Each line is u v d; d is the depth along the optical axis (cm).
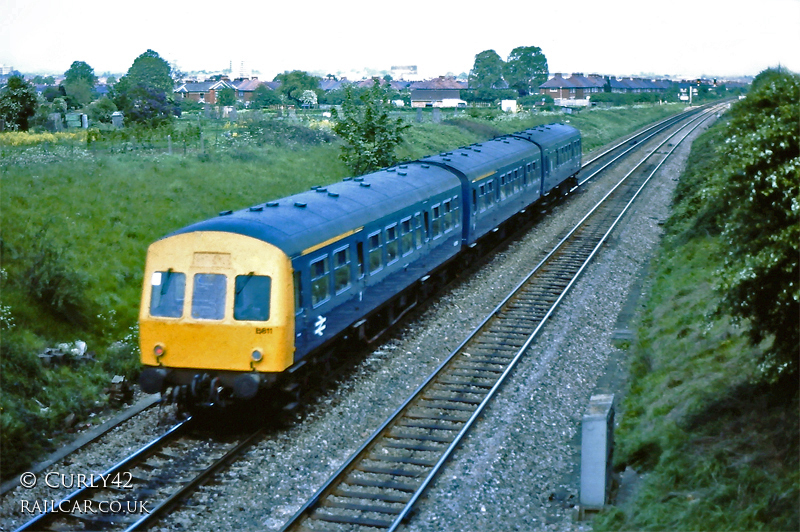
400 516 913
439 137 4747
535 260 2386
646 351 1482
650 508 901
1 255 1497
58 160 2323
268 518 942
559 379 1420
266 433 1191
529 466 1082
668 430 1060
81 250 1695
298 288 1220
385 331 1673
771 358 956
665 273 2100
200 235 1186
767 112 1019
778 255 891
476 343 1622
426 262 1875
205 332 1169
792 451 917
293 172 2928
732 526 823
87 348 1453
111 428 1212
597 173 4366
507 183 2564
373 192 1684
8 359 1227
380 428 1168
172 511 947
